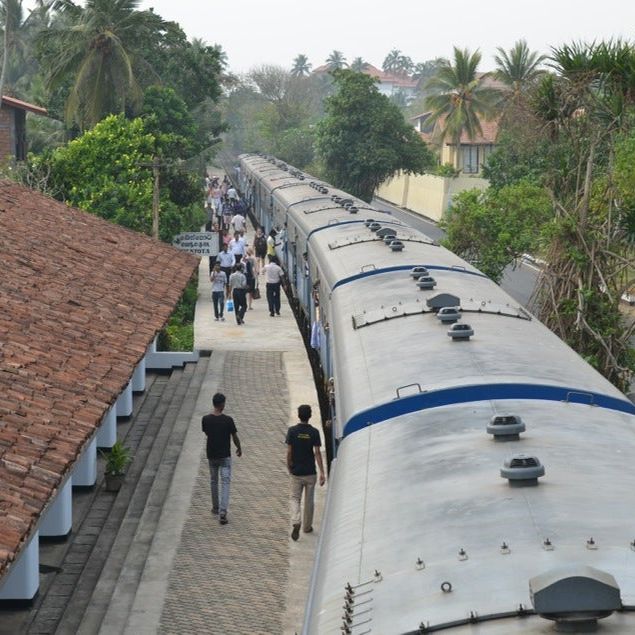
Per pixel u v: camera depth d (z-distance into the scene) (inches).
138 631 567.8
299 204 1620.3
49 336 713.0
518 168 2308.1
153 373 1186.6
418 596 283.9
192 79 2517.2
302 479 698.8
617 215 1006.4
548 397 464.1
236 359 1247.5
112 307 852.6
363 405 482.6
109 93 2134.6
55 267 905.5
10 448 510.9
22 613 588.7
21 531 435.2
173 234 1726.1
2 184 1168.2
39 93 2859.3
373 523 345.1
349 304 746.8
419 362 523.8
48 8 2283.5
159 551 678.5
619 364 997.8
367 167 3223.4
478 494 338.6
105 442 863.7
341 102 3206.2
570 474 349.4
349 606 293.7
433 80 3622.0
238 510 755.4
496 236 1574.8
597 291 1003.3
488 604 267.9
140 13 2199.8
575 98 976.3
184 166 2386.8
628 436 410.3
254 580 637.3
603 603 245.0
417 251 953.5
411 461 388.5
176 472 835.4
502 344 556.4
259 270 1935.3
